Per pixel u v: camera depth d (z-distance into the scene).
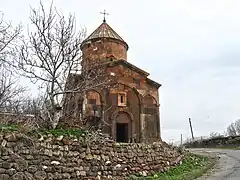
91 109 24.36
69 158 11.44
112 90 25.81
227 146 38.38
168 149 16.92
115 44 29.19
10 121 11.98
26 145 10.22
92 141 12.55
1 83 16.28
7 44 15.14
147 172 14.42
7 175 9.42
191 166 17.72
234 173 15.51
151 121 26.78
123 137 26.14
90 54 27.14
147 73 27.52
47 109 14.31
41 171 10.38
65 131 12.12
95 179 12.07
